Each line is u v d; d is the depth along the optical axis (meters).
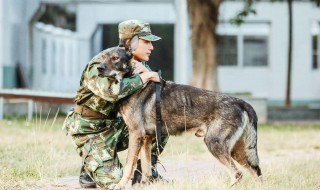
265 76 25.78
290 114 22.12
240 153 6.46
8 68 22.83
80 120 6.35
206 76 18.92
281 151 11.35
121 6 26.00
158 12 25.83
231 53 25.72
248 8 22.22
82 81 6.30
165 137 6.50
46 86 25.83
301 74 25.72
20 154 9.35
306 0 25.64
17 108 19.27
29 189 6.56
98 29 28.83
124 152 9.62
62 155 9.25
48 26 27.12
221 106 6.26
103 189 6.29
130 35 6.31
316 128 16.92
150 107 6.25
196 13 18.91
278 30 25.64
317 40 25.77
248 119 6.34
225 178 6.75
